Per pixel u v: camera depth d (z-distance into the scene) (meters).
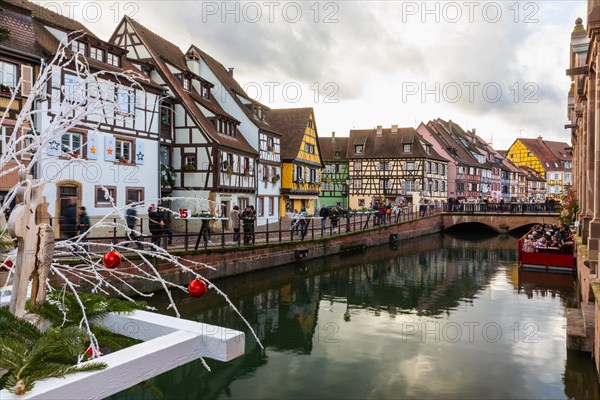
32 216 2.06
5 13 14.64
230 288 15.03
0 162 1.97
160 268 12.56
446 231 39.62
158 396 2.19
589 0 10.22
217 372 8.07
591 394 7.07
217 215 13.78
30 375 1.53
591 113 11.96
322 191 49.03
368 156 46.38
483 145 66.50
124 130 17.89
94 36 16.59
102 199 16.83
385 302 13.84
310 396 7.07
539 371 8.01
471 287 16.08
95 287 2.54
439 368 8.24
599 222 9.27
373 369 8.23
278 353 9.11
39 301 2.13
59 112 2.08
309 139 35.62
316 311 12.68
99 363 1.63
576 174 20.52
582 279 12.02
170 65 23.36
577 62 15.16
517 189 72.62
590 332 8.09
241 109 27.66
